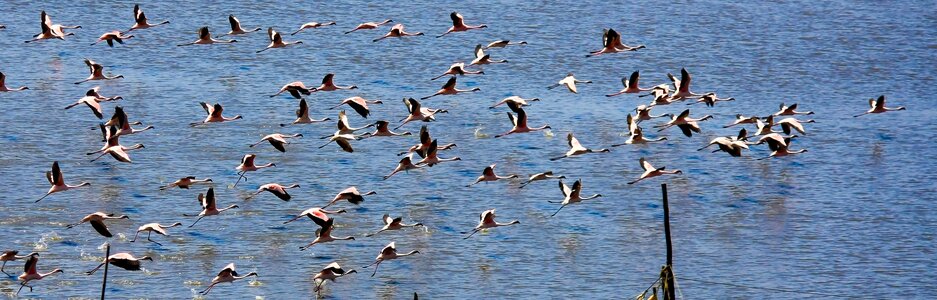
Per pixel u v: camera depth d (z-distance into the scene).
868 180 80.25
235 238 69.00
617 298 63.25
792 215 74.56
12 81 93.81
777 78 100.69
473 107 91.88
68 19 109.25
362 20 111.44
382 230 68.50
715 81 99.88
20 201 72.75
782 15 116.25
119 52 101.56
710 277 66.25
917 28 113.69
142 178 77.12
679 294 64.25
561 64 102.38
